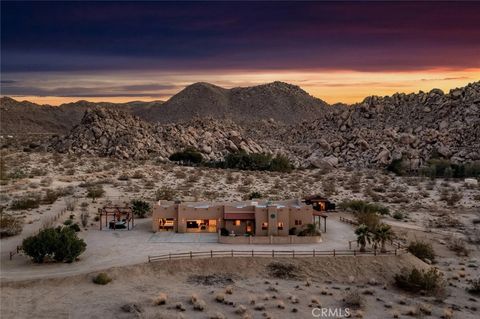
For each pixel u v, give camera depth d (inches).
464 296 2047.2
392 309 1836.9
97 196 3688.5
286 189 4419.3
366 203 3533.5
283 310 1769.2
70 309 1732.3
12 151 6988.2
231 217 2610.7
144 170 5285.4
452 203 3922.2
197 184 4532.5
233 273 2121.1
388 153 6451.8
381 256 2278.5
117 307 1750.7
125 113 7839.6
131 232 2689.5
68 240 2140.7
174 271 2107.5
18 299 1804.9
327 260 2223.2
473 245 2854.3
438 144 6668.3
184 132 7677.2
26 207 3179.1
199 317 1680.6
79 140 6904.5
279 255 2249.0
